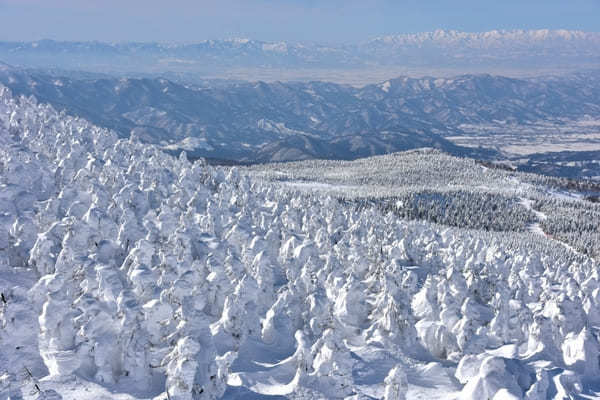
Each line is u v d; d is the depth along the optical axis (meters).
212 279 38.19
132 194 57.81
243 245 50.62
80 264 34.53
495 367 30.28
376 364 34.56
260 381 29.98
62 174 62.81
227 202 73.81
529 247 149.62
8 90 121.31
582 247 168.50
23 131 88.12
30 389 25.34
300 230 72.19
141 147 106.81
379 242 68.94
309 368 30.41
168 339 29.23
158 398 26.42
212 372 26.98
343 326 38.59
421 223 113.62
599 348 37.31
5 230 40.97
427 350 37.69
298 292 41.75
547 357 36.69
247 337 34.53
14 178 53.97
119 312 29.08
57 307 28.05
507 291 51.66
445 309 39.66
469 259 68.12
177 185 73.00
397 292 40.78
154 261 41.22
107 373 27.39
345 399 29.61
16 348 27.61
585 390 33.19
